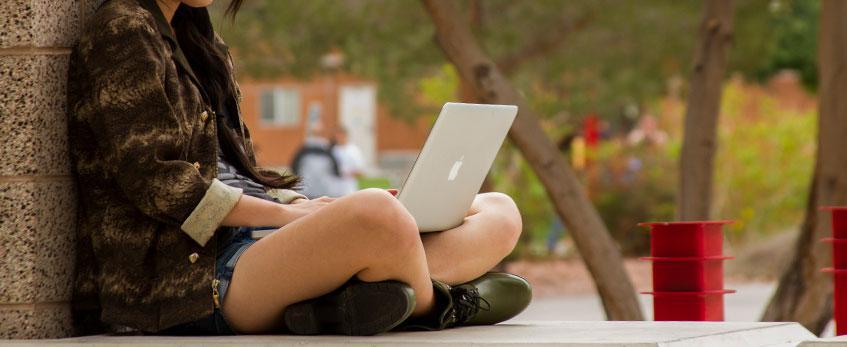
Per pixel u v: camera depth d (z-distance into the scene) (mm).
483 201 8320
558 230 33156
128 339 7066
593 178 34188
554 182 14000
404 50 25609
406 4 25734
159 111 7039
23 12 7371
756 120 34594
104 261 7309
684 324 7750
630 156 34375
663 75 30203
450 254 7777
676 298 9742
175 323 7070
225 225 7180
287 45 25359
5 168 7375
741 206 32844
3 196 7379
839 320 9508
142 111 7035
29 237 7371
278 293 7066
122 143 7016
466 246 7844
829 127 13281
